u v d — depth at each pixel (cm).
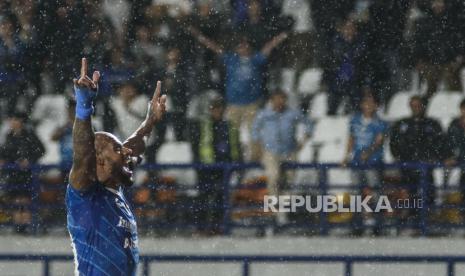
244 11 4006
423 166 3491
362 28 4081
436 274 3347
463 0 4047
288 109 3931
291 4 4034
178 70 3981
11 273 3262
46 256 2947
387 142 3941
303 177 3916
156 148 3903
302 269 3328
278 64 4012
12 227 3534
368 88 4006
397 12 4081
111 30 4034
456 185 3822
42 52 4025
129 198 3559
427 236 3603
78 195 1859
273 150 3881
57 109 4025
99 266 1869
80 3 4022
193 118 3938
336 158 4031
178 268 3306
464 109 3916
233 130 3925
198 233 3553
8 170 3884
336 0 4081
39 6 4025
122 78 4006
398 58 4084
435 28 4069
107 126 3981
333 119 4059
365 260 2962
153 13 4016
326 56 4081
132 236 1909
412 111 3950
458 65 4072
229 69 3947
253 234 3566
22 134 3956
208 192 3753
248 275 2972
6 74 4009
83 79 1761
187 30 4009
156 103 2031
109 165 1858
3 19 4006
